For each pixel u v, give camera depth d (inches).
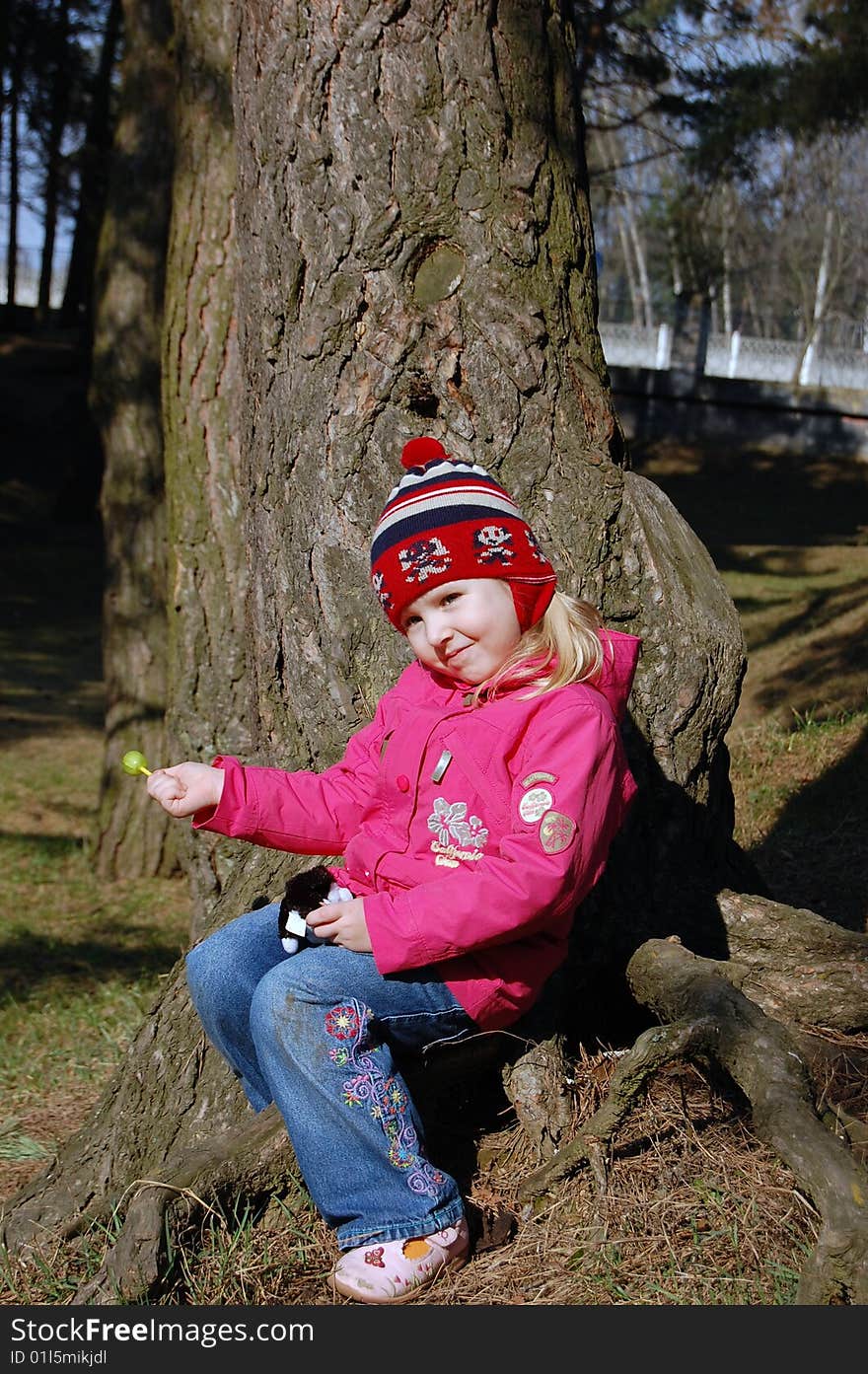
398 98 116.1
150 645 309.7
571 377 121.1
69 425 829.8
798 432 973.2
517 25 119.9
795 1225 92.0
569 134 125.8
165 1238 94.6
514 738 92.3
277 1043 90.2
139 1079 125.0
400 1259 89.0
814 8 582.9
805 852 220.2
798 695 335.0
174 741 221.1
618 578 118.6
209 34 223.8
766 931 117.7
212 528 218.2
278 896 125.7
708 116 622.2
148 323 308.0
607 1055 110.5
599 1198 94.3
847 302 1961.1
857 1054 110.2
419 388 118.5
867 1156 88.7
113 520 311.7
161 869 314.2
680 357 1011.9
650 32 613.9
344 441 118.8
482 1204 98.7
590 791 89.6
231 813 101.0
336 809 102.8
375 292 117.4
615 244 2071.9
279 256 121.2
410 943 87.7
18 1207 124.3
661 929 117.4
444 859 93.5
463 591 94.6
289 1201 102.0
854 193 1733.5
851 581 533.6
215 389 220.4
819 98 582.9
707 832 125.6
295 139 118.3
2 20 797.2
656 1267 90.4
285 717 127.2
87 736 452.4
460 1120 110.7
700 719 120.6
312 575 121.2
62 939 264.5
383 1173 90.4
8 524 791.7
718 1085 104.7
